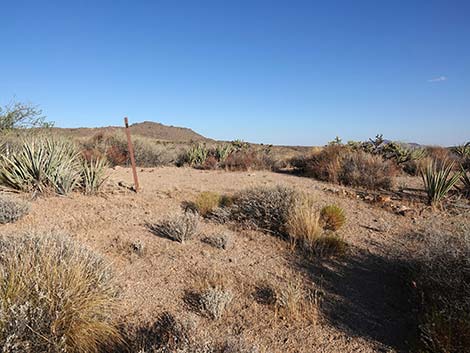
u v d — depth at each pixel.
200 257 4.71
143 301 3.60
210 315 3.39
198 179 10.48
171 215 6.04
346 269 4.54
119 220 5.99
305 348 3.00
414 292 3.75
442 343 2.80
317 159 12.12
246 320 3.35
